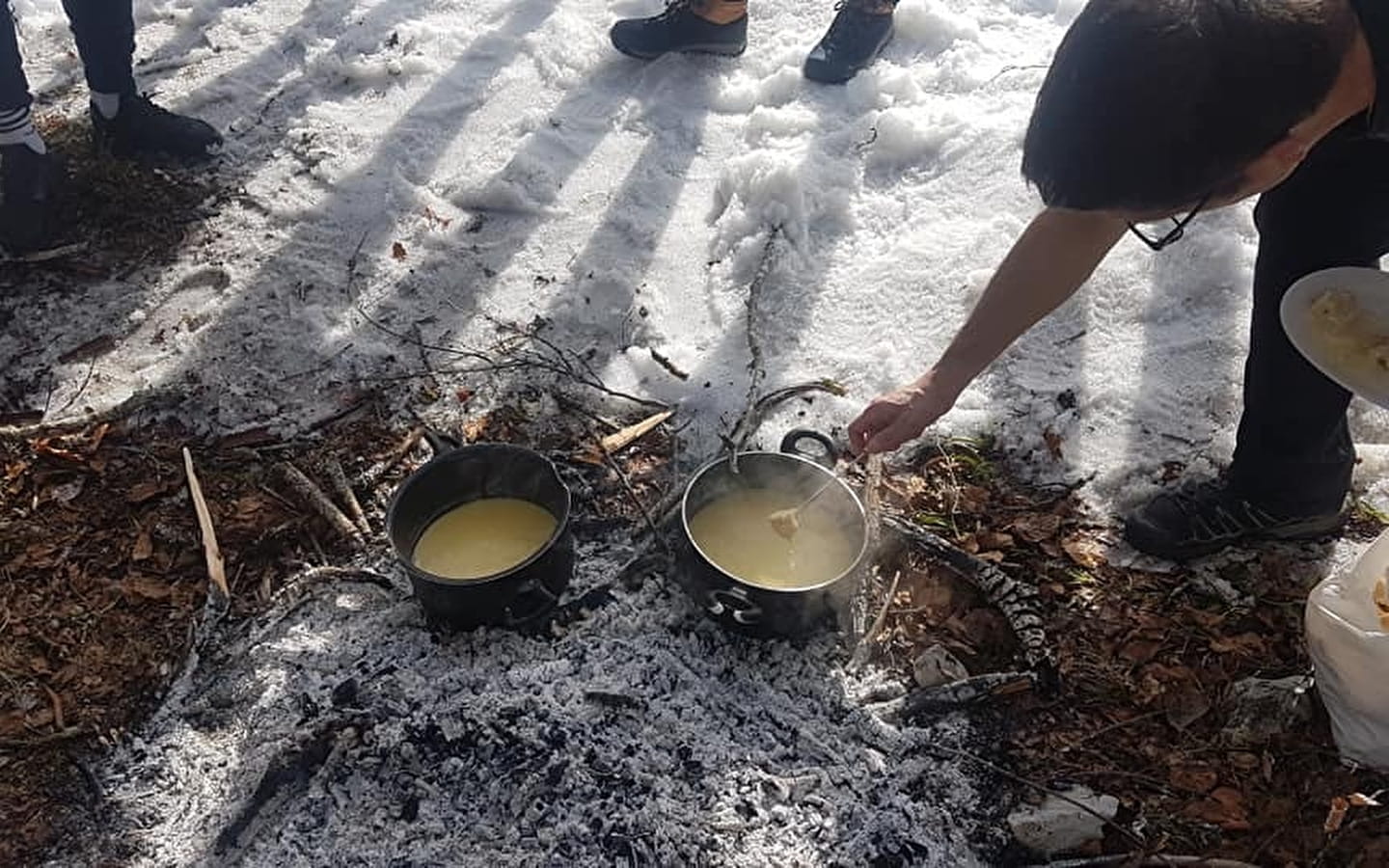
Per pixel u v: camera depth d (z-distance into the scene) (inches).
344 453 98.7
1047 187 53.6
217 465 97.5
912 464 96.1
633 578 84.9
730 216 116.3
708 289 112.1
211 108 136.3
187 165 127.5
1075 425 98.2
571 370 104.3
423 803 72.2
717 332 108.2
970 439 97.7
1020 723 78.3
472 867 69.1
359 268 115.6
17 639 85.2
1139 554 89.3
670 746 74.5
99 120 125.0
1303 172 70.8
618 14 147.9
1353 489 93.1
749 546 82.0
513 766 72.3
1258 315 78.8
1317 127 55.2
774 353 105.7
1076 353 103.3
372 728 74.6
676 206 121.1
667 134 130.0
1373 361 67.1
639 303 110.6
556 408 101.7
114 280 114.7
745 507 84.7
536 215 121.0
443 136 130.8
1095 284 107.3
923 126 122.6
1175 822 72.9
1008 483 95.0
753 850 70.0
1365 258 73.6
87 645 85.0
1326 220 71.6
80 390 104.4
